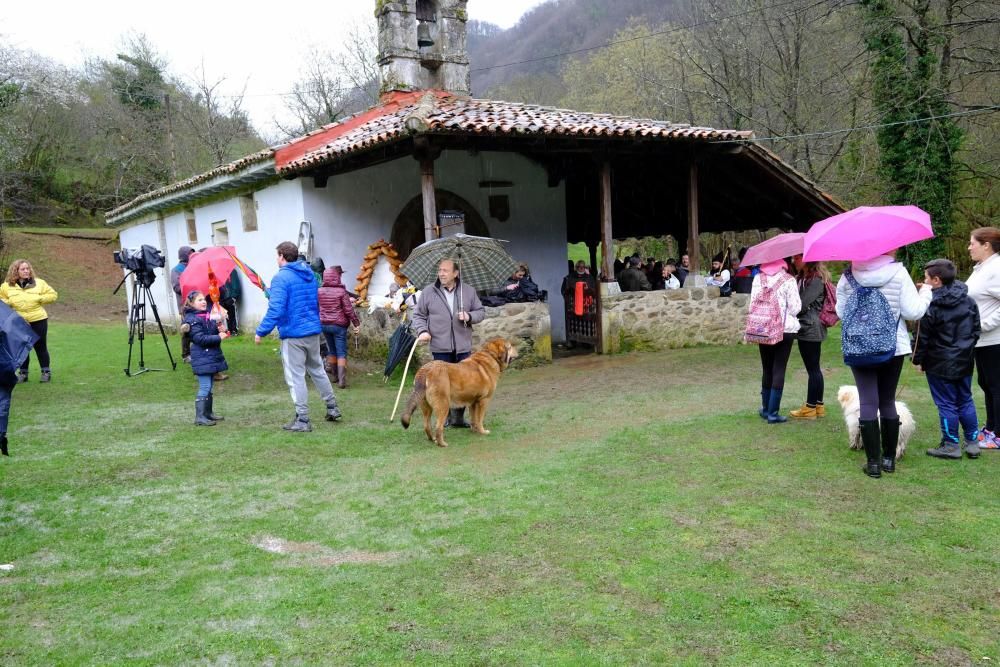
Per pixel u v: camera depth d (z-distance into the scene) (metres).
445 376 6.38
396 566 3.89
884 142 15.55
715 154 12.61
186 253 10.77
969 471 5.17
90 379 9.69
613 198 16.58
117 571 3.91
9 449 6.39
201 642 3.15
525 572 3.76
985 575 3.59
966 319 5.30
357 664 2.95
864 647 2.99
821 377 6.83
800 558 3.83
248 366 10.34
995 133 16.55
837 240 4.83
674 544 4.05
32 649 3.11
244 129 35.69
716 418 7.08
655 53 27.23
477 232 13.38
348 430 7.03
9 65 26.81
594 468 5.56
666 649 3.00
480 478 5.41
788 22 20.98
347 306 9.55
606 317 11.89
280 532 4.45
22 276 9.30
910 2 15.21
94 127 31.69
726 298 12.88
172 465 5.88
